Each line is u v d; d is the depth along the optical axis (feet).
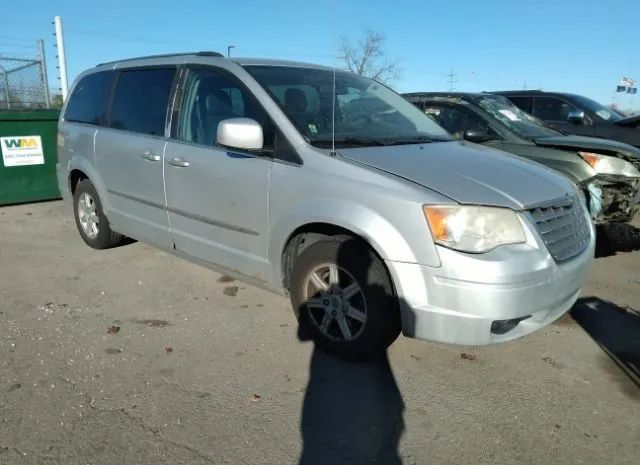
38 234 20.27
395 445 8.45
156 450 8.16
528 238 9.42
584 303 14.03
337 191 10.18
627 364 10.93
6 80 44.73
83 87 18.06
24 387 9.71
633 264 17.12
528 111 31.96
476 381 10.23
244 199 11.78
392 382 10.15
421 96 22.54
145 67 15.33
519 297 9.05
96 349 11.19
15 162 24.95
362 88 14.29
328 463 8.02
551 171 11.91
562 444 8.47
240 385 9.97
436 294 9.24
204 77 13.32
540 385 10.11
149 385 9.90
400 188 9.57
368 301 10.05
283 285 11.64
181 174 13.24
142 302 13.70
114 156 15.58
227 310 13.26
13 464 7.77
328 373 10.43
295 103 11.92
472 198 9.31
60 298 13.91
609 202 16.75
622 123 28.27
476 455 8.23
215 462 7.97
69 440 8.32
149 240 15.16
